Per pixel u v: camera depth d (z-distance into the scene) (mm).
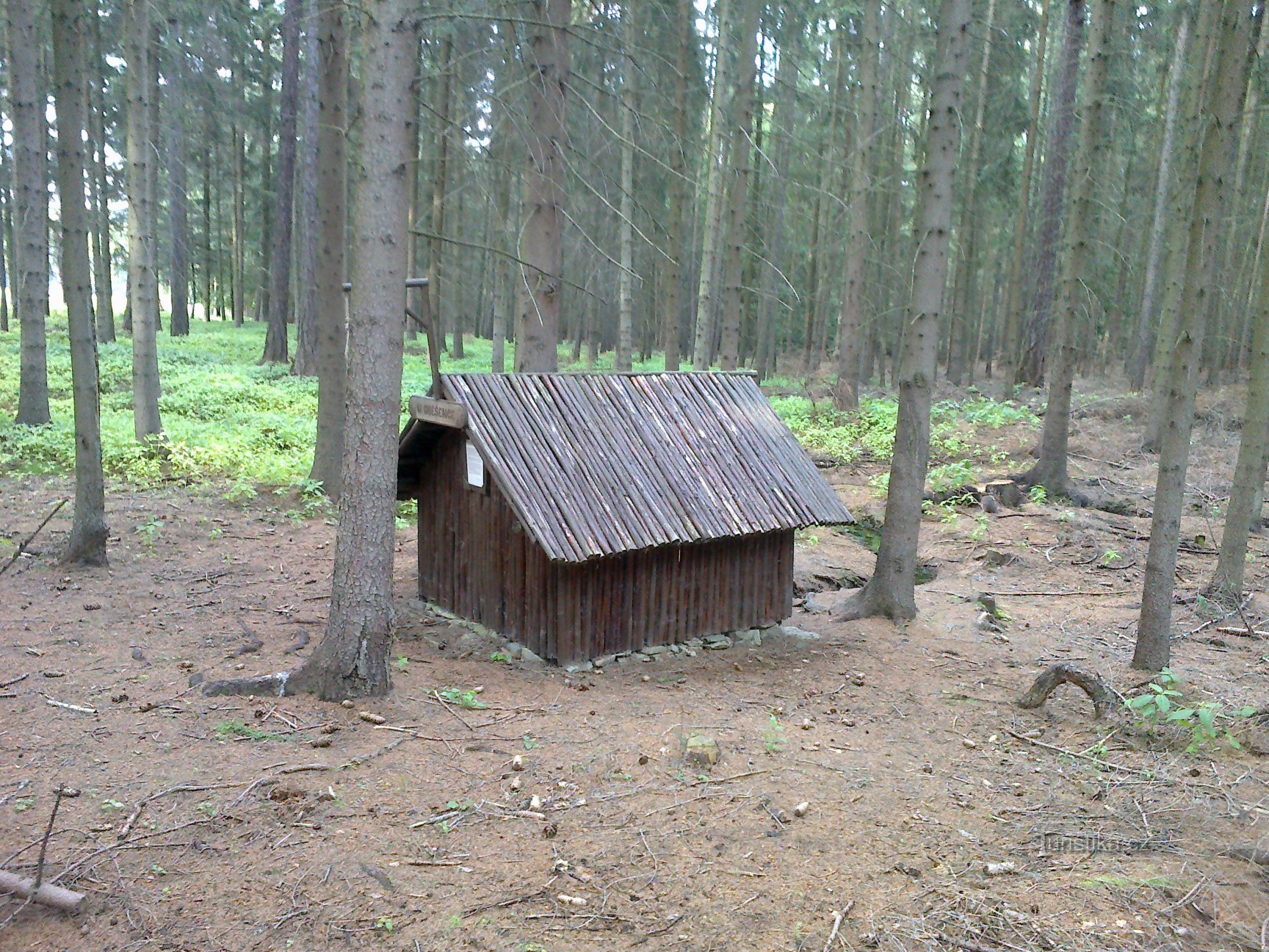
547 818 4910
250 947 3727
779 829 4852
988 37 19797
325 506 12797
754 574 8945
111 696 6316
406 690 6777
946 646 8797
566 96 10719
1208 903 4168
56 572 9211
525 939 3834
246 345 34375
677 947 3809
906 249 27125
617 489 7836
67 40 8227
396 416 6336
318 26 11812
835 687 7625
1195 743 6078
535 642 7969
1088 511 14844
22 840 4418
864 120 20281
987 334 41594
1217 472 16922
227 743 5637
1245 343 28891
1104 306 23156
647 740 6051
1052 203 23047
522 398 8078
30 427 15352
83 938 3750
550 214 10797
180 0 20203
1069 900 4191
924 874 4426
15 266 32531
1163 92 24719
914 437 9336
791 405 22781
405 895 4117
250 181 45062
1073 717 6887
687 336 39281
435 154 17219
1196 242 7172
